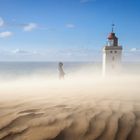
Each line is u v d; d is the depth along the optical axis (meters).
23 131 4.82
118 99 8.15
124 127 4.92
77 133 4.69
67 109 6.44
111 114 5.81
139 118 5.48
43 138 4.49
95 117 5.58
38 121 5.37
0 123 5.28
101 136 4.54
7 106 6.94
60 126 5.05
